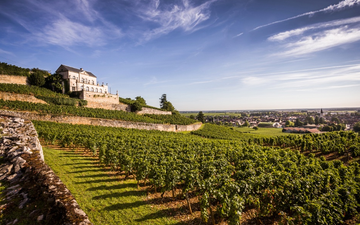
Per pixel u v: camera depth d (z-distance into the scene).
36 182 7.96
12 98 36.97
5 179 8.73
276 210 10.66
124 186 13.49
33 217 6.25
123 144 21.94
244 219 10.80
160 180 12.42
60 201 6.40
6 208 6.70
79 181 13.12
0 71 45.06
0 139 12.98
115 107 56.09
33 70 55.62
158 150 20.94
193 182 11.57
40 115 32.88
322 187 12.43
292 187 11.20
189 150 22.42
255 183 11.53
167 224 9.78
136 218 9.89
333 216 9.54
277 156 20.30
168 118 63.34
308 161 18.78
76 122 37.22
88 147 21.03
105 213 9.91
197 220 10.45
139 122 48.16
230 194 10.56
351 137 30.89
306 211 8.91
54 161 16.27
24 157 10.13
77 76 58.81
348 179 13.45
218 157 20.34
